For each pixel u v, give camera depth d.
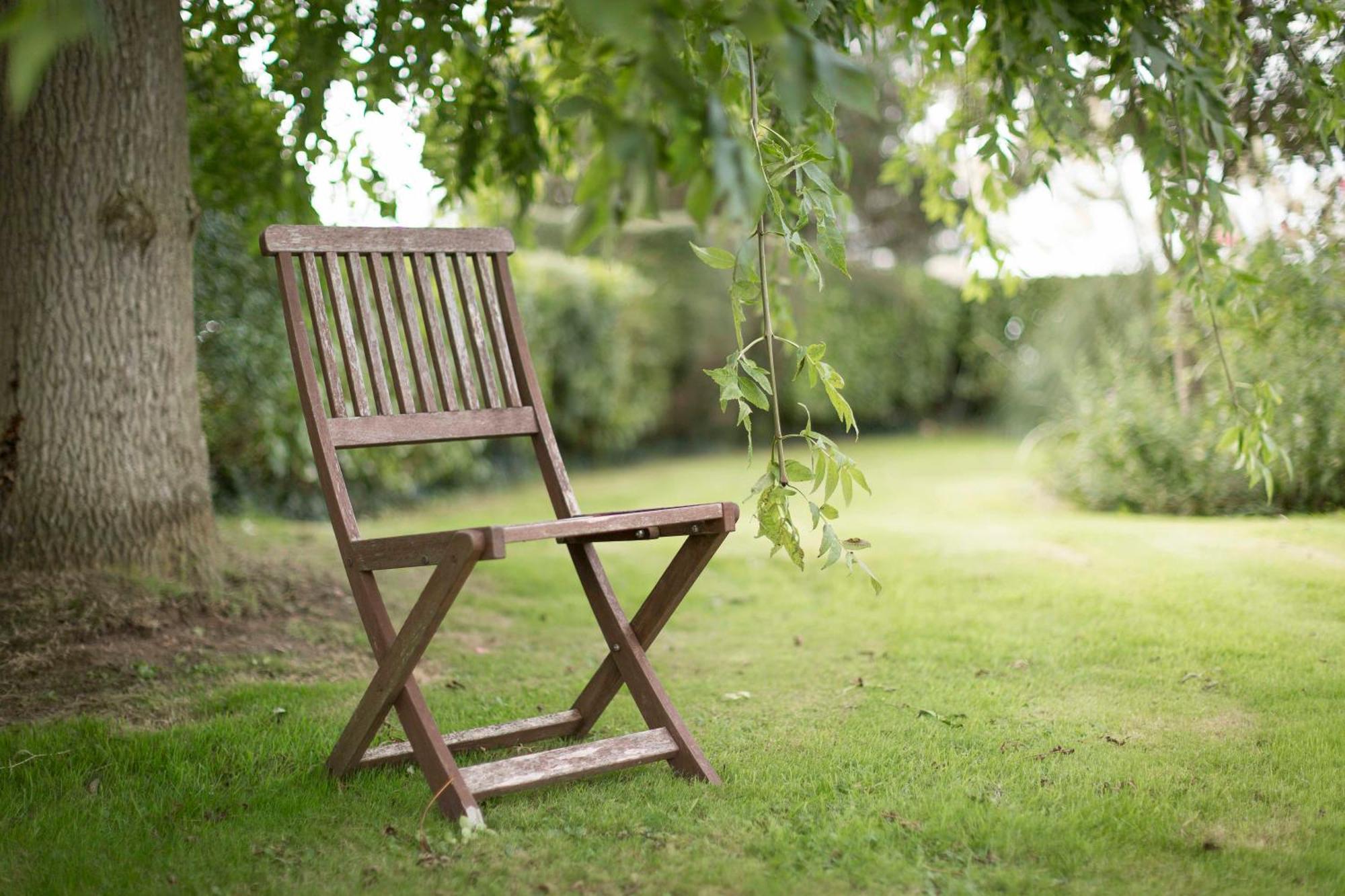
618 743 2.46
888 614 4.21
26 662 3.21
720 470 9.73
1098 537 5.05
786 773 2.53
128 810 2.36
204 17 4.19
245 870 2.04
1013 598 4.23
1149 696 3.07
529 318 8.82
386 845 2.15
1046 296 10.06
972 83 4.04
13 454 3.62
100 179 3.64
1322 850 2.03
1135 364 6.17
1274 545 4.51
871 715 2.99
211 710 3.06
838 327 11.75
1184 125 3.26
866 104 1.45
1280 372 4.93
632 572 5.14
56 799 2.42
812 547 5.47
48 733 2.75
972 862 2.04
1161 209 3.22
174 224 3.82
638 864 2.05
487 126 4.40
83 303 3.64
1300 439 4.88
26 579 3.54
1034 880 1.94
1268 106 3.89
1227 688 3.09
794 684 3.37
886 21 3.70
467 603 4.56
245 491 6.43
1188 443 5.53
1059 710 2.97
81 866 2.06
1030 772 2.49
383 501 7.51
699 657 3.78
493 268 2.83
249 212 5.20
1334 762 2.48
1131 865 2.00
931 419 12.97
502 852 2.11
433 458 7.63
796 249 2.53
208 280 5.69
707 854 2.09
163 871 2.05
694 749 2.51
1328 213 4.70
